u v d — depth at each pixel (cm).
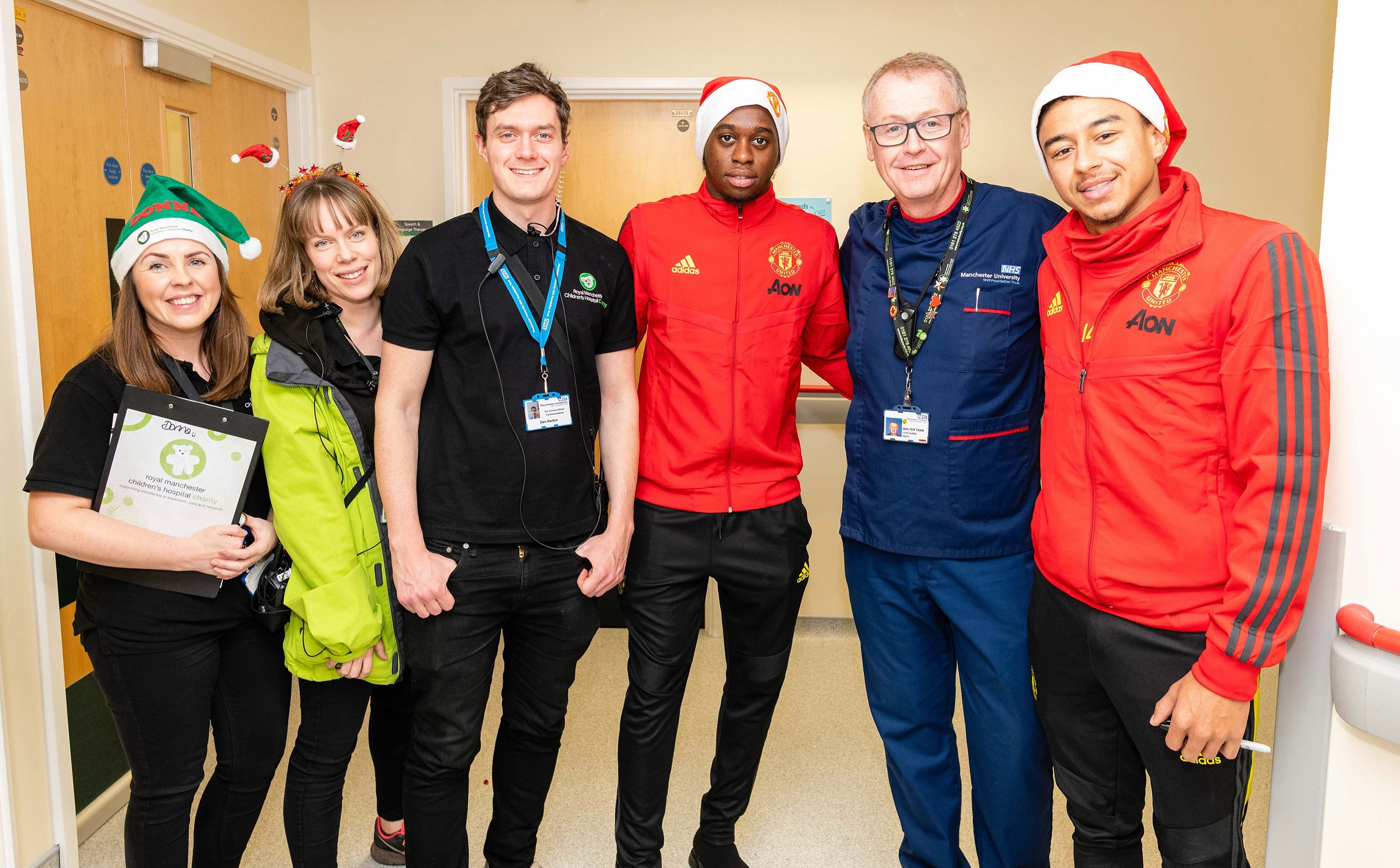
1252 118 356
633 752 193
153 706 155
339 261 166
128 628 153
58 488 146
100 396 153
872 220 186
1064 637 152
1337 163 118
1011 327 169
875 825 240
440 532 165
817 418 382
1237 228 132
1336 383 120
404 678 204
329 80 371
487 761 268
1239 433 128
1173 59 356
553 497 169
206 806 171
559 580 173
